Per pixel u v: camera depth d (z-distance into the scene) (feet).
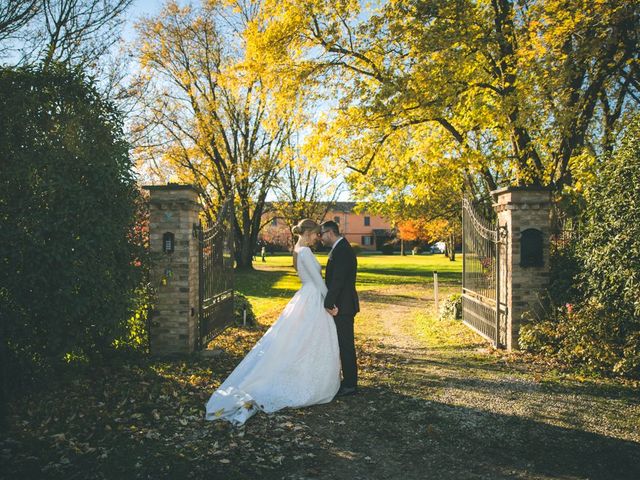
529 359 23.75
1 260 16.61
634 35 34.86
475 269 32.83
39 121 18.04
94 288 18.02
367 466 12.55
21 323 16.51
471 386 19.71
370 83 41.37
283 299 58.08
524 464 12.65
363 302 56.03
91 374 20.52
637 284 20.33
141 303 22.36
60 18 36.91
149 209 24.54
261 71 44.29
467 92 36.50
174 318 24.68
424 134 47.65
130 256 20.77
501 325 27.22
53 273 17.03
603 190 22.98
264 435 14.40
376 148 44.21
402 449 13.62
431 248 227.81
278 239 213.87
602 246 22.50
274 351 17.30
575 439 14.25
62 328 17.66
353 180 47.11
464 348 27.73
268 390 16.89
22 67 18.45
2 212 16.88
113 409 16.37
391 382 20.52
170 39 83.35
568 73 30.68
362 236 264.93
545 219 25.77
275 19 43.21
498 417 16.12
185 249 24.57
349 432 14.84
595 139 44.57
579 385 19.52
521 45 33.12
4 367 15.67
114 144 20.36
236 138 96.32
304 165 45.73
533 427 15.21
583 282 24.00
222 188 95.09
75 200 17.63
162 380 19.98
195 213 25.48
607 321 21.65
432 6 32.65
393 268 120.88
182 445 13.55
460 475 12.04
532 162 39.09
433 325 37.63
